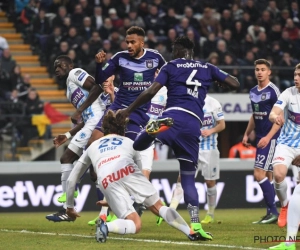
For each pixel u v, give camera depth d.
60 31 44.62
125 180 17.27
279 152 21.41
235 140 46.28
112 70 21.38
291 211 15.99
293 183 34.25
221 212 31.73
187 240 18.78
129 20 45.88
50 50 44.53
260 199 34.44
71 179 18.31
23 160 39.41
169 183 33.72
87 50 43.31
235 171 34.25
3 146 39.25
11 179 32.44
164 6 48.25
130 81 21.36
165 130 17.73
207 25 47.00
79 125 23.61
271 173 26.94
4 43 42.53
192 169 18.80
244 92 42.75
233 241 18.44
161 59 21.56
